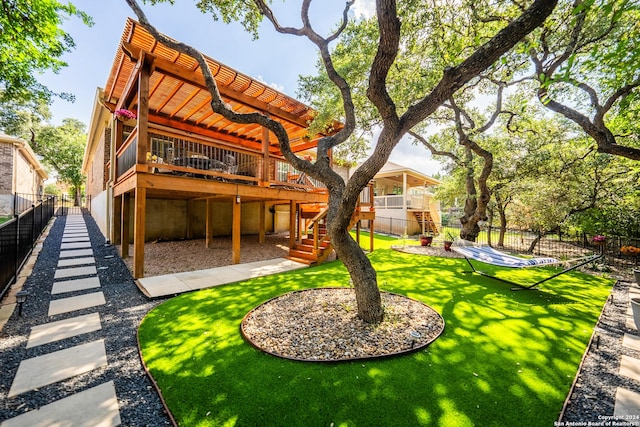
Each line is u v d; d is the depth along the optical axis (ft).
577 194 30.09
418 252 29.99
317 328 10.14
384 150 9.50
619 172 27.63
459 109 27.25
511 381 7.36
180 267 20.24
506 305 13.50
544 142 30.04
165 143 26.63
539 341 9.73
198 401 6.44
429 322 10.95
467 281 18.02
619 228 29.04
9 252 14.11
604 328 11.05
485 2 15.65
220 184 20.59
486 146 30.60
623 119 17.98
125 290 14.93
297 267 21.18
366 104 22.30
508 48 7.95
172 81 19.86
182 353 8.56
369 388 6.94
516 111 28.63
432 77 19.29
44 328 10.31
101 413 6.14
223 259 23.45
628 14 14.12
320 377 7.36
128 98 21.06
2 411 6.12
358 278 10.77
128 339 9.61
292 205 25.84
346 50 18.48
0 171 36.70
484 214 30.27
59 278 16.39
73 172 74.18
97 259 20.77
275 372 7.57
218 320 11.14
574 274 21.03
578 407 6.48
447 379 7.37
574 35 16.06
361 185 9.96
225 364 7.95
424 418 5.98
